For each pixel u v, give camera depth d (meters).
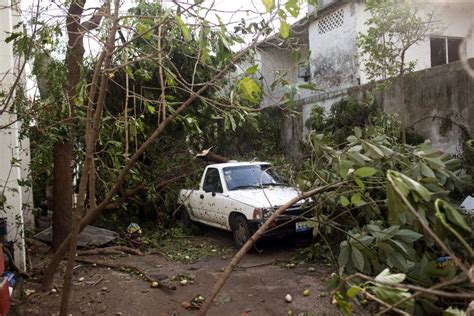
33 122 6.16
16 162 5.88
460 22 9.72
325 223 3.70
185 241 8.65
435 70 8.23
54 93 5.54
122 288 5.71
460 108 7.77
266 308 4.99
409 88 8.80
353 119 9.28
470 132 7.57
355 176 3.07
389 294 1.88
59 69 5.54
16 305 5.10
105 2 3.76
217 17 2.94
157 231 9.21
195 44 4.14
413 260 3.06
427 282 2.95
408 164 3.54
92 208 3.81
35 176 7.04
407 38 7.82
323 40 12.85
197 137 10.20
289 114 6.12
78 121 6.10
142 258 7.38
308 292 5.30
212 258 7.33
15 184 6.14
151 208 9.71
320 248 6.79
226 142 12.70
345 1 11.62
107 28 4.08
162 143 9.62
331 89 12.62
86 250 7.46
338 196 3.75
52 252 7.30
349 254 3.12
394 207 1.95
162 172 9.38
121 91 9.26
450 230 1.59
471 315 2.16
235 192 8.05
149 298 5.38
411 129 8.44
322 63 12.94
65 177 7.03
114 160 5.50
